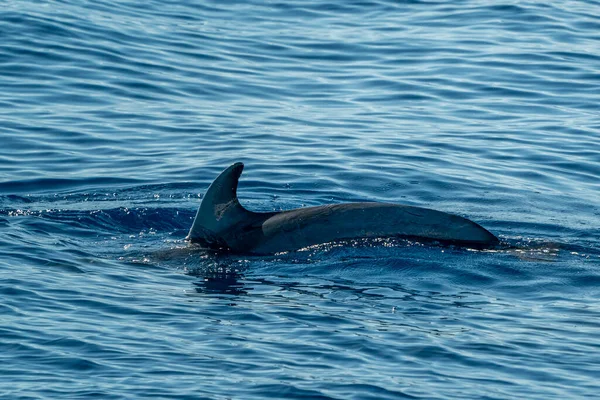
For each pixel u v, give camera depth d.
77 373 40.97
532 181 75.44
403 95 95.75
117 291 51.19
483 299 50.97
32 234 60.75
